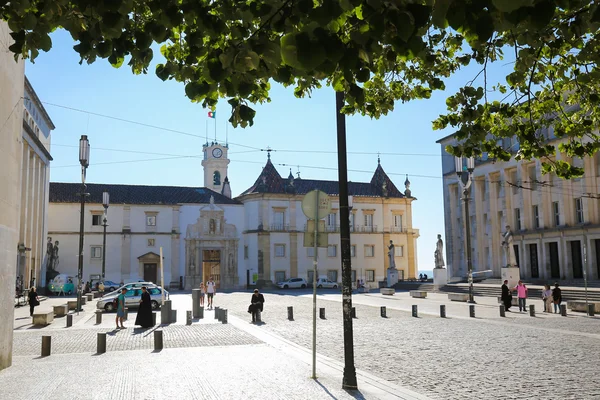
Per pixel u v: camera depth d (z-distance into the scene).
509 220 54.28
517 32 5.77
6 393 10.18
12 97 14.53
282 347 16.42
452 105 7.52
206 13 4.44
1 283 13.13
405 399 9.38
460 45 7.52
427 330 20.69
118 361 14.01
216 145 90.00
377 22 3.42
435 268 53.56
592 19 3.86
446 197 64.56
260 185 69.88
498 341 17.27
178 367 12.85
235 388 10.27
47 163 58.38
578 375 11.54
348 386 10.17
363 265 73.12
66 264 61.06
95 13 4.48
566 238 47.44
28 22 4.57
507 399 9.46
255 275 67.75
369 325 22.89
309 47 3.55
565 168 8.37
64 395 9.91
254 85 4.86
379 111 8.58
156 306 34.03
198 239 66.56
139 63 5.17
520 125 8.12
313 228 11.48
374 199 74.94
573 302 28.61
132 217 64.31
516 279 39.94
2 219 13.33
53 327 23.72
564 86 8.52
